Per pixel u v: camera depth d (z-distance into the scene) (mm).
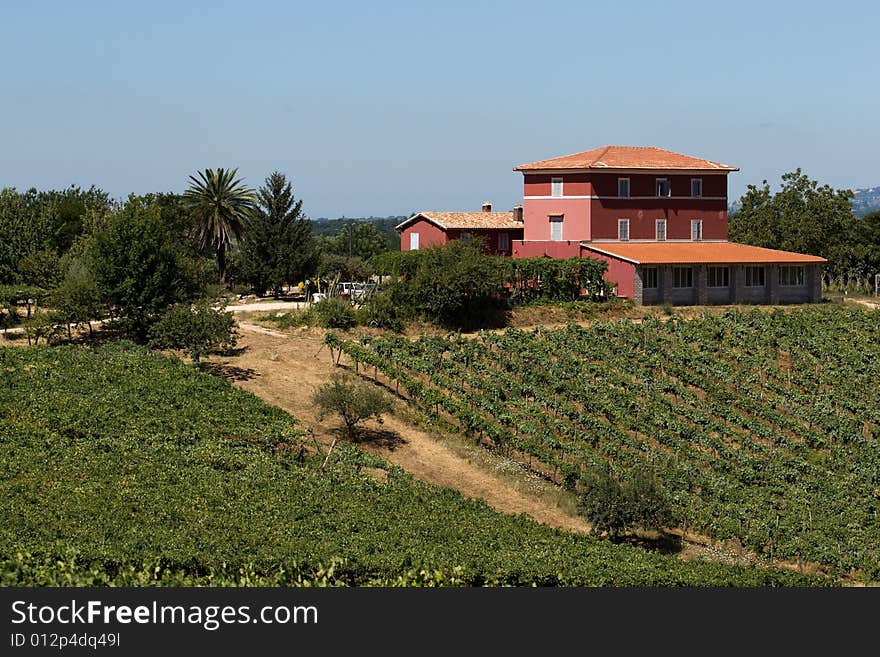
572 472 53906
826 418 65125
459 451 57812
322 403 57469
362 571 35000
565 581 36688
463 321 77688
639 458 57406
